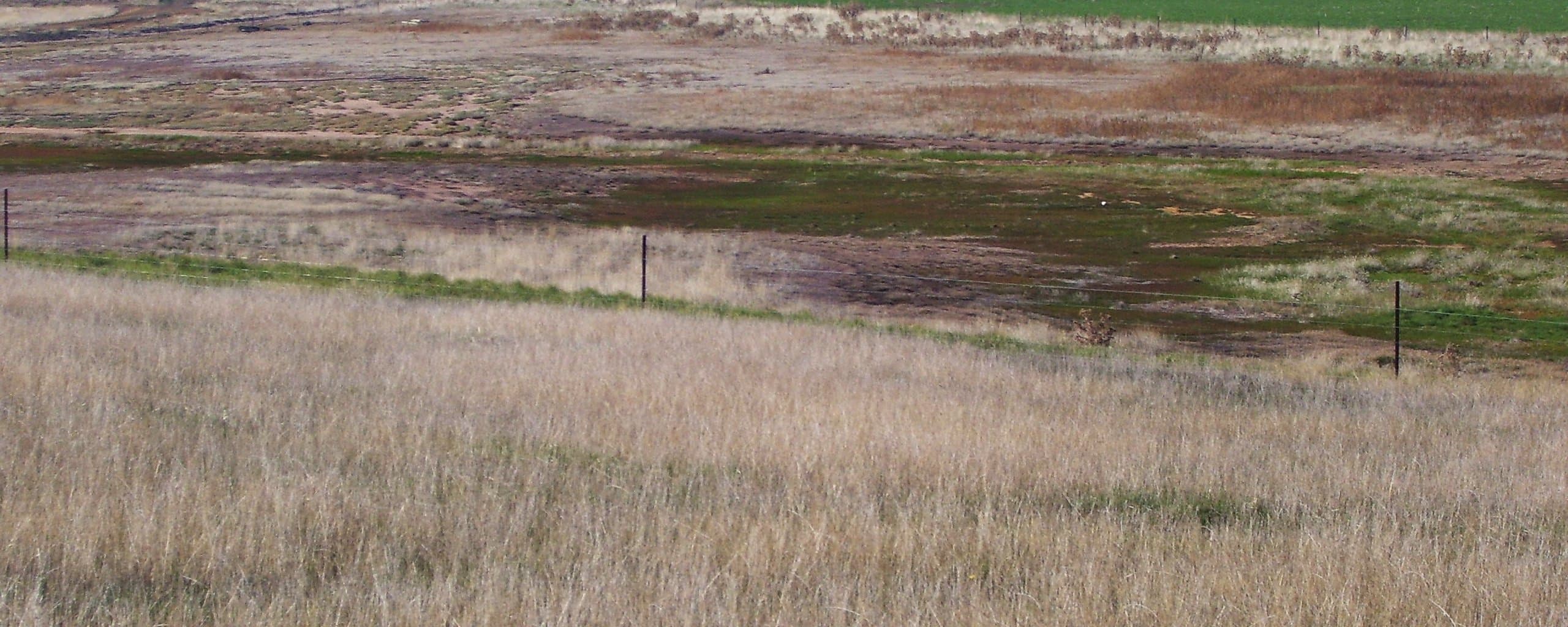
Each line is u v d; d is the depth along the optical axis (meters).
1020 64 66.38
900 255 29.33
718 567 7.27
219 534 7.25
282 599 6.47
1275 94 54.91
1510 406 14.94
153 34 85.69
